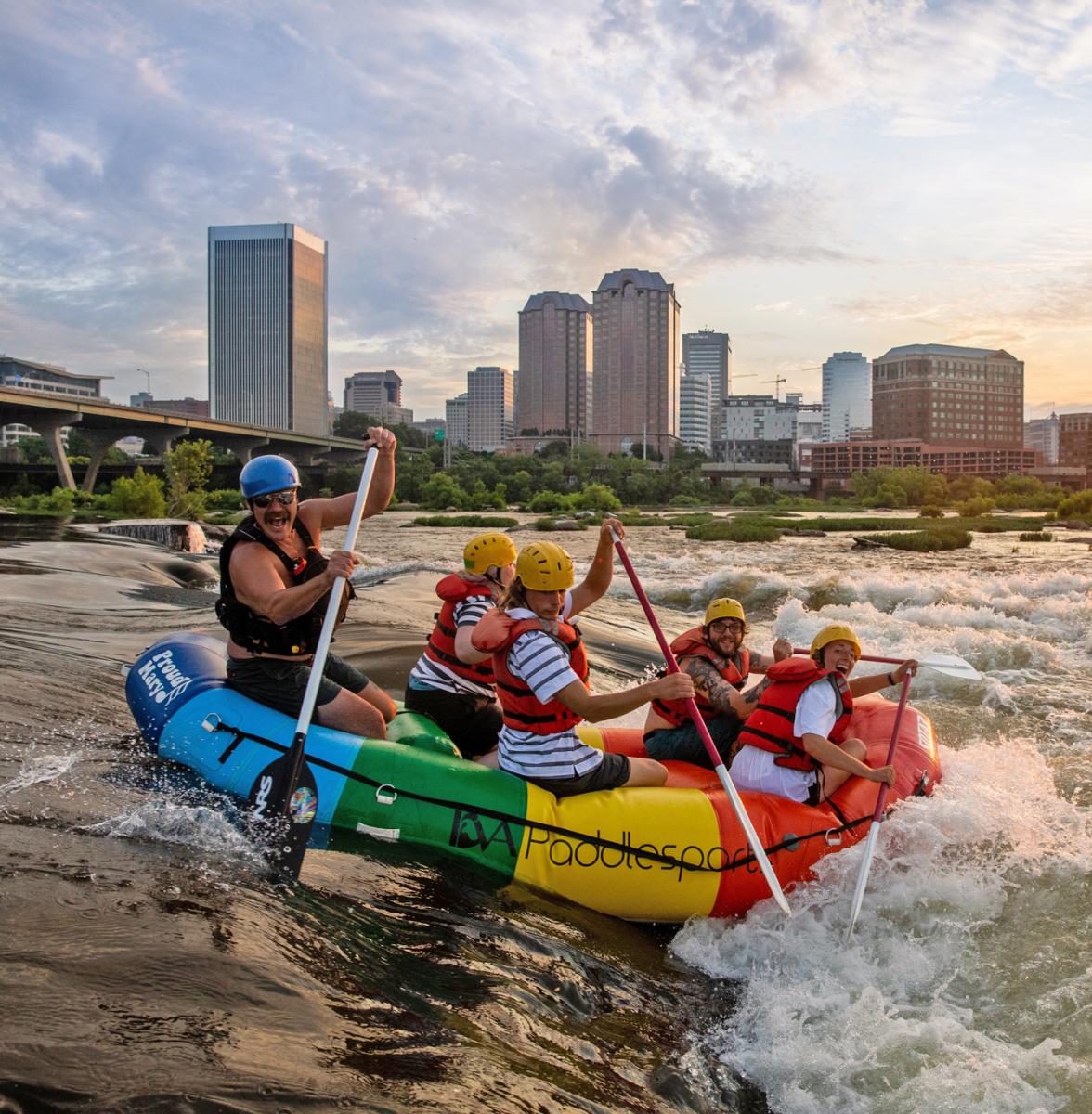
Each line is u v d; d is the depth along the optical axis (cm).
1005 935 375
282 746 400
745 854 390
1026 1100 273
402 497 9525
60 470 6084
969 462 15188
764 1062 297
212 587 1499
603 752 409
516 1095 241
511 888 377
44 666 603
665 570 2203
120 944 265
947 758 520
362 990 276
